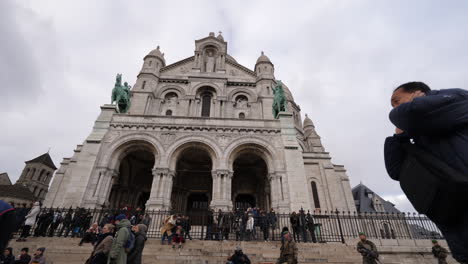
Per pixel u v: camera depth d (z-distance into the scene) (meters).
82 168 18.41
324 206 25.86
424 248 12.80
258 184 26.62
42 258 8.87
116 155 20.00
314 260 11.11
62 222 15.00
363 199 39.88
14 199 40.91
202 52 36.06
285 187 19.16
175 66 34.81
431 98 1.61
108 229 6.33
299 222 14.67
